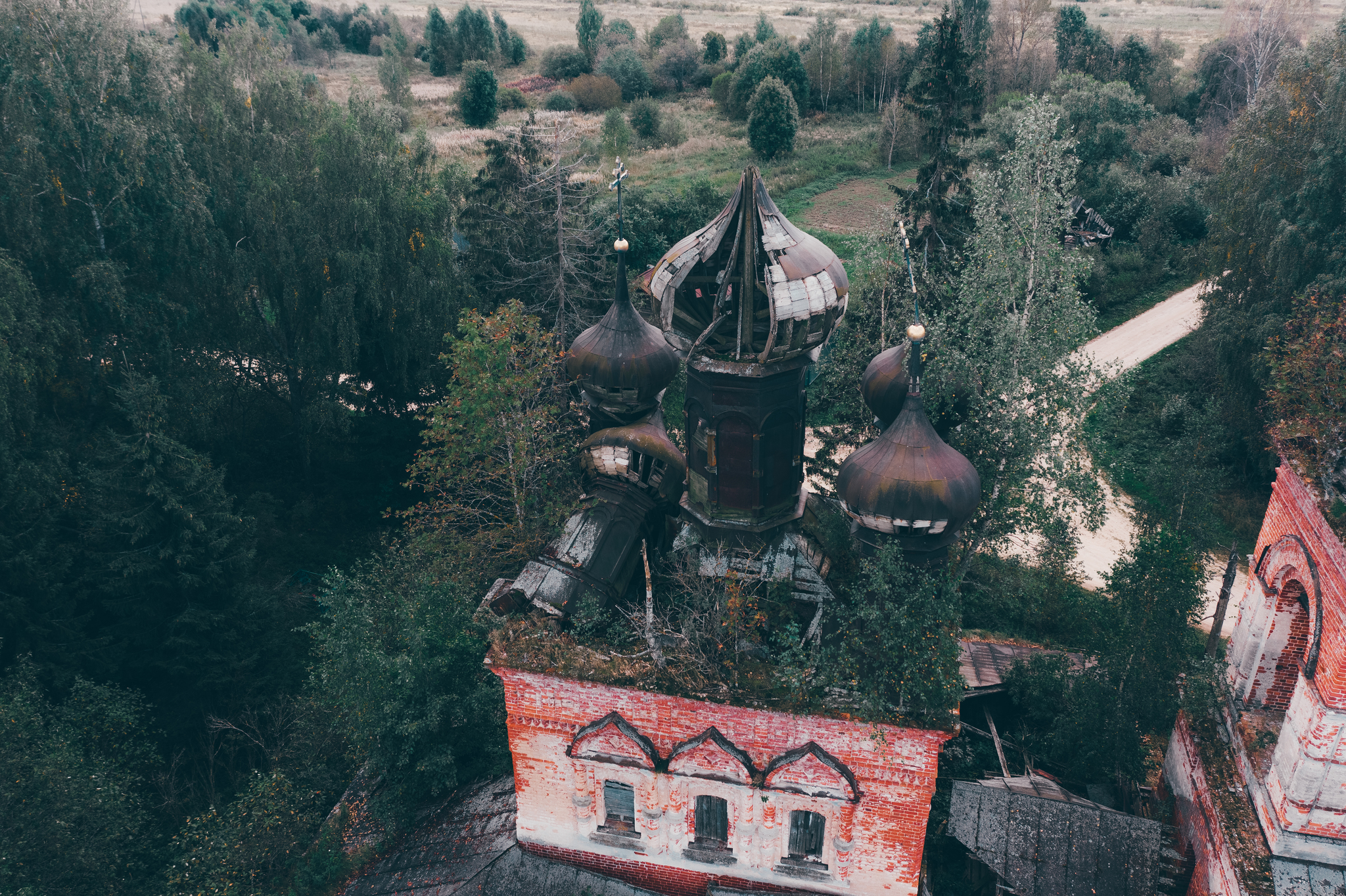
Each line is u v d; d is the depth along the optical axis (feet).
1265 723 63.52
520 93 350.43
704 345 59.21
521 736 57.93
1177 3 553.23
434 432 89.45
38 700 83.15
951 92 126.41
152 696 94.89
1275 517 61.31
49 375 104.17
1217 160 243.19
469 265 154.40
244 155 126.31
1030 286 91.45
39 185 105.09
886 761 52.39
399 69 342.03
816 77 343.46
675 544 64.69
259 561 124.57
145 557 90.99
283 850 73.92
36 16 106.73
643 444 64.90
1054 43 336.90
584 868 62.39
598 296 164.14
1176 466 111.96
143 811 80.59
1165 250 215.51
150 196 112.98
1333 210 126.31
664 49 393.09
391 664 71.82
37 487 95.66
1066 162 89.45
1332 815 53.93
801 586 60.75
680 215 197.57
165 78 120.57
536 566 62.95
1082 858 62.95
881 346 114.21
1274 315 130.21
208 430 126.11
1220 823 59.47
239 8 387.75
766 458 61.00
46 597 92.84
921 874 67.05
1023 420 89.76
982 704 84.07
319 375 130.41
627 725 54.95
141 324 112.98
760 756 54.24
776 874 58.85
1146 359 178.19
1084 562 130.00
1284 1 299.17
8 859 66.13
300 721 86.58
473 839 66.08
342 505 137.39
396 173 130.41
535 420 84.74
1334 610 51.62
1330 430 56.03
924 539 53.52
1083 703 75.20
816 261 56.80
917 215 131.85
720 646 52.42
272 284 126.82
